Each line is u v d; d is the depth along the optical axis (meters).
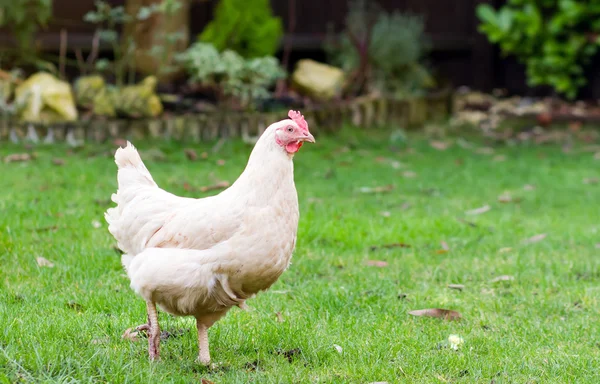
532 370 5.33
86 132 12.80
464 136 15.88
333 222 8.98
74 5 16.45
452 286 7.22
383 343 5.71
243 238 4.78
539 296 6.98
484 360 5.48
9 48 14.32
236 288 4.91
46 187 10.09
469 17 18.53
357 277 7.36
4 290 6.45
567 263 7.95
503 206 10.61
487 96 18.27
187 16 15.91
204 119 13.52
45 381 4.71
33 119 12.67
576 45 16.67
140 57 15.24
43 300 6.27
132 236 5.07
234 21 14.49
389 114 16.16
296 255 7.93
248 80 14.10
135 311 6.15
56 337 5.45
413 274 7.59
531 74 17.31
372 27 16.72
